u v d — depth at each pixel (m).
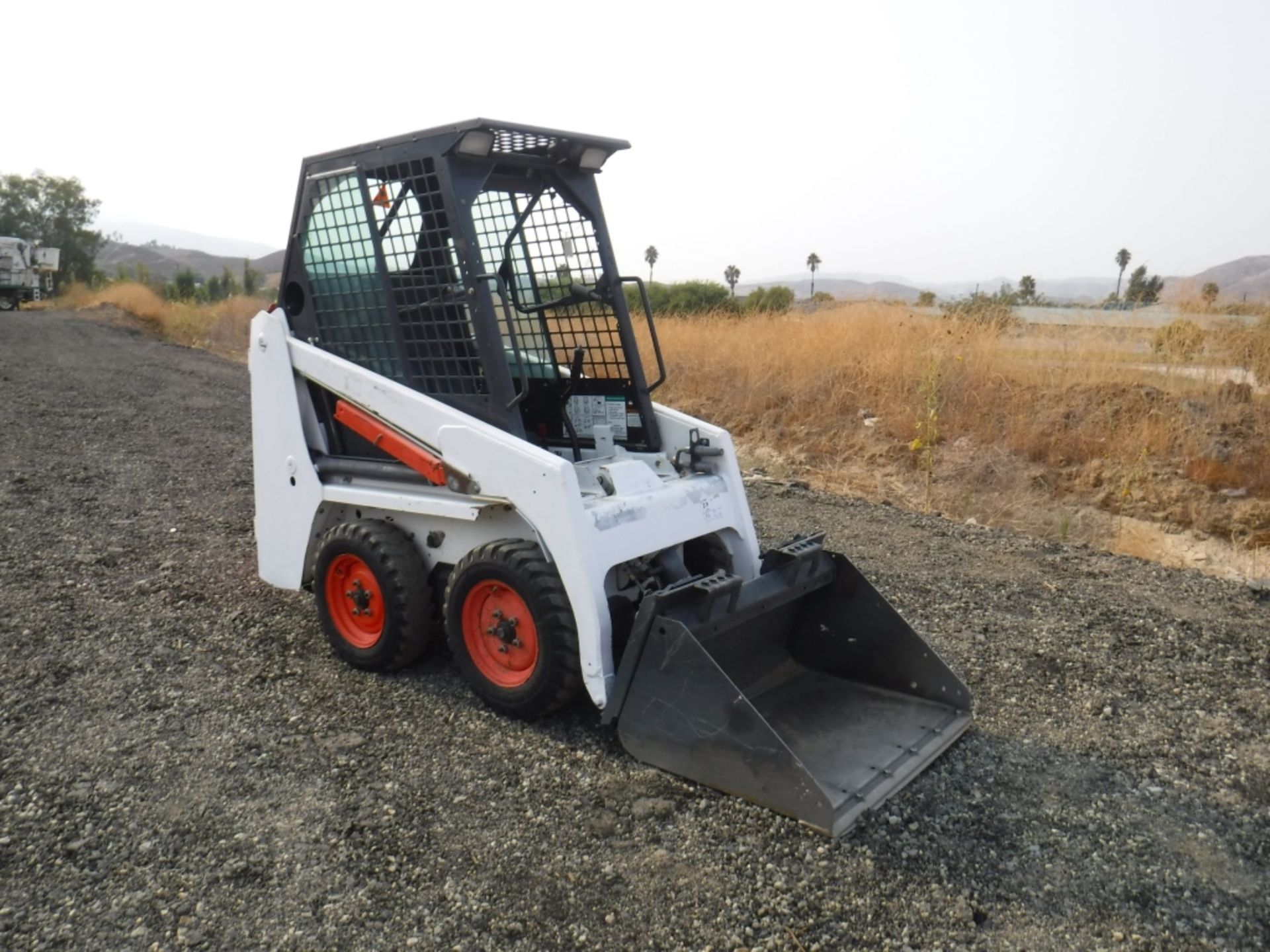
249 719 3.80
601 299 4.17
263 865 2.88
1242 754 3.70
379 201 3.91
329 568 4.27
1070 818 3.23
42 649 4.42
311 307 4.30
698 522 3.93
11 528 6.34
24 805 3.17
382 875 2.85
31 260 38.84
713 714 3.25
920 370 10.14
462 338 3.78
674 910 2.73
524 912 2.71
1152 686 4.27
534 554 3.58
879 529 6.83
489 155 3.78
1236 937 2.68
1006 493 8.48
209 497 7.42
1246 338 10.00
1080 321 11.32
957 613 5.11
